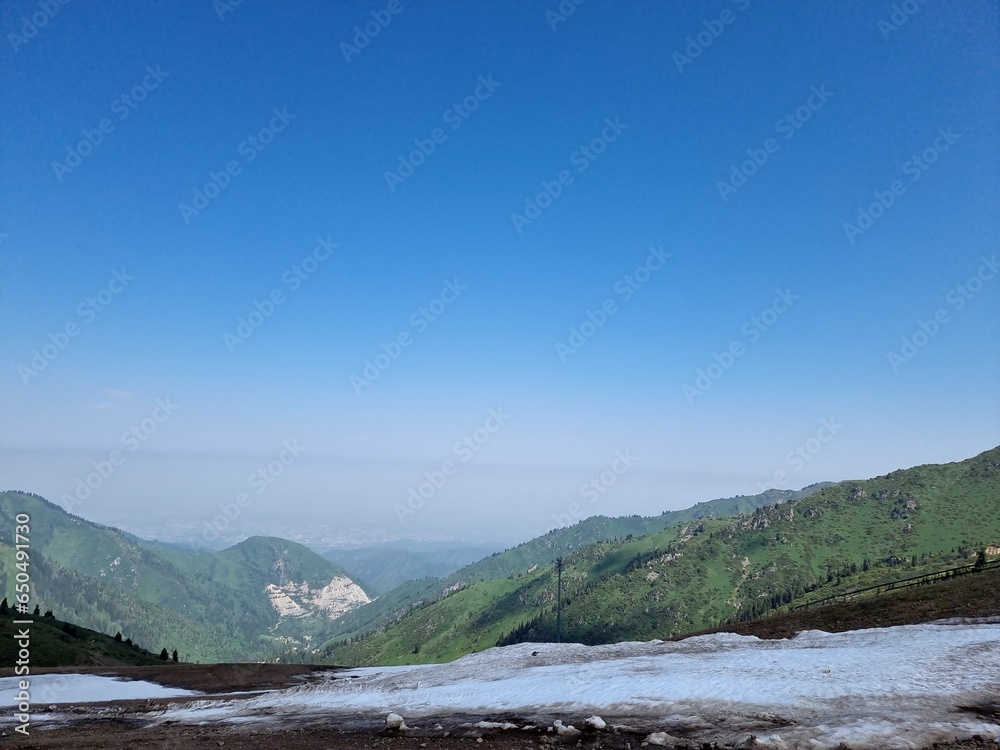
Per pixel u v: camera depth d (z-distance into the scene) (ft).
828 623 148.15
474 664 146.61
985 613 125.59
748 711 72.74
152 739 89.10
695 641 146.61
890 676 81.30
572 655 140.36
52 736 98.17
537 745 69.51
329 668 198.90
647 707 79.51
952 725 60.75
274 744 79.82
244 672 186.09
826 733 60.59
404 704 100.68
